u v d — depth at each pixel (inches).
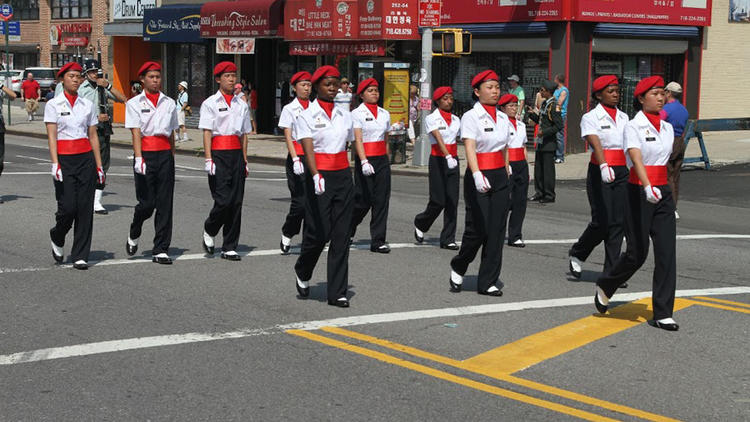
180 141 1198.3
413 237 493.4
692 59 1096.8
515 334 298.2
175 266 401.4
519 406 231.6
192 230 497.4
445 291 361.4
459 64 1077.8
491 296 353.4
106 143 546.3
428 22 851.4
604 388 245.9
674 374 258.1
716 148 975.0
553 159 634.8
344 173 330.3
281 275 386.6
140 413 224.7
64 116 378.9
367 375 255.1
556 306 337.7
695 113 1110.4
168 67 1450.5
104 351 275.1
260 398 235.8
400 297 349.7
